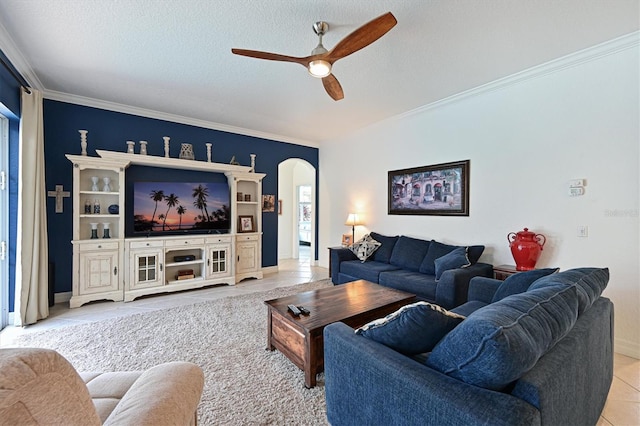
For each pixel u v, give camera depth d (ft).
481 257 11.68
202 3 6.74
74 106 12.67
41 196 10.51
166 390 3.26
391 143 15.46
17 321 9.59
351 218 16.78
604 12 6.98
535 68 9.80
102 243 12.10
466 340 3.27
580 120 9.04
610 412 5.72
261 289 14.56
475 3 6.70
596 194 8.76
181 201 14.53
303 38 8.16
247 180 16.70
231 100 12.81
